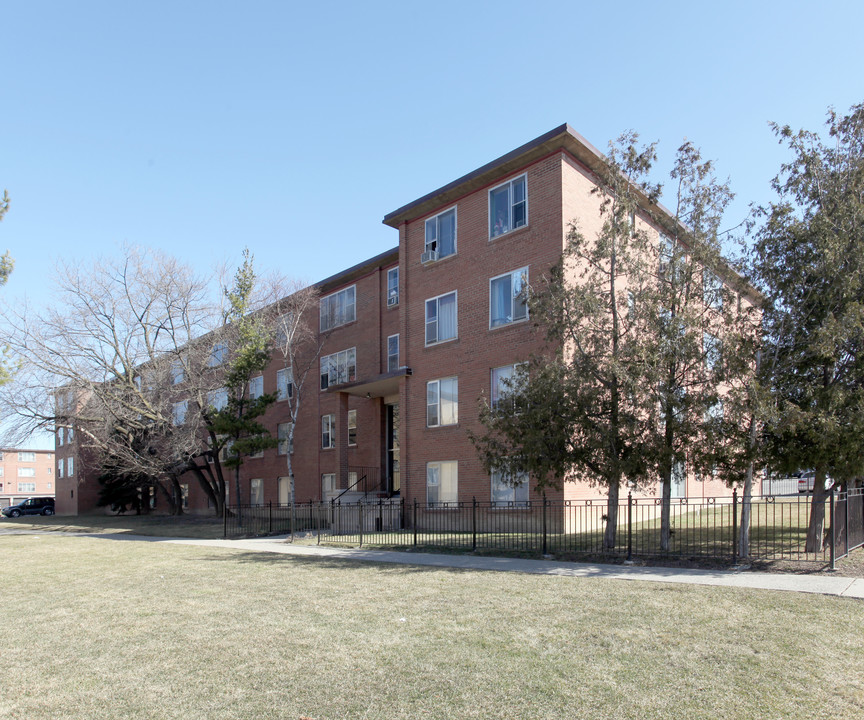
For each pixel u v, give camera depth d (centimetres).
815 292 1180
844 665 589
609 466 1255
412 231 2453
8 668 657
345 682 586
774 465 1213
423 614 836
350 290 3072
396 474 2736
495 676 588
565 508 1794
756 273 1278
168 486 4541
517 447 1388
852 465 1124
